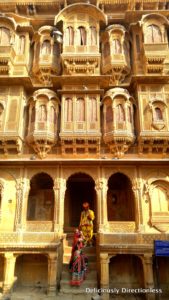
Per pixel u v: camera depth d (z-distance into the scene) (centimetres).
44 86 1862
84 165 1648
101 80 1819
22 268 1538
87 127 1695
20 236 1452
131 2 2128
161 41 1898
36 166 1655
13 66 1872
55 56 1958
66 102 1767
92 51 1892
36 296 1327
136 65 1889
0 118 1712
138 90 1780
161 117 1711
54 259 1375
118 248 1364
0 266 1498
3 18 1931
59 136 1675
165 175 1630
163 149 1677
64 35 1945
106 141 1686
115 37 1964
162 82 1781
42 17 2156
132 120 1734
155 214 1557
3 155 1702
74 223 1970
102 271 1338
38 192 1939
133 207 1680
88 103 1761
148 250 1361
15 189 1620
